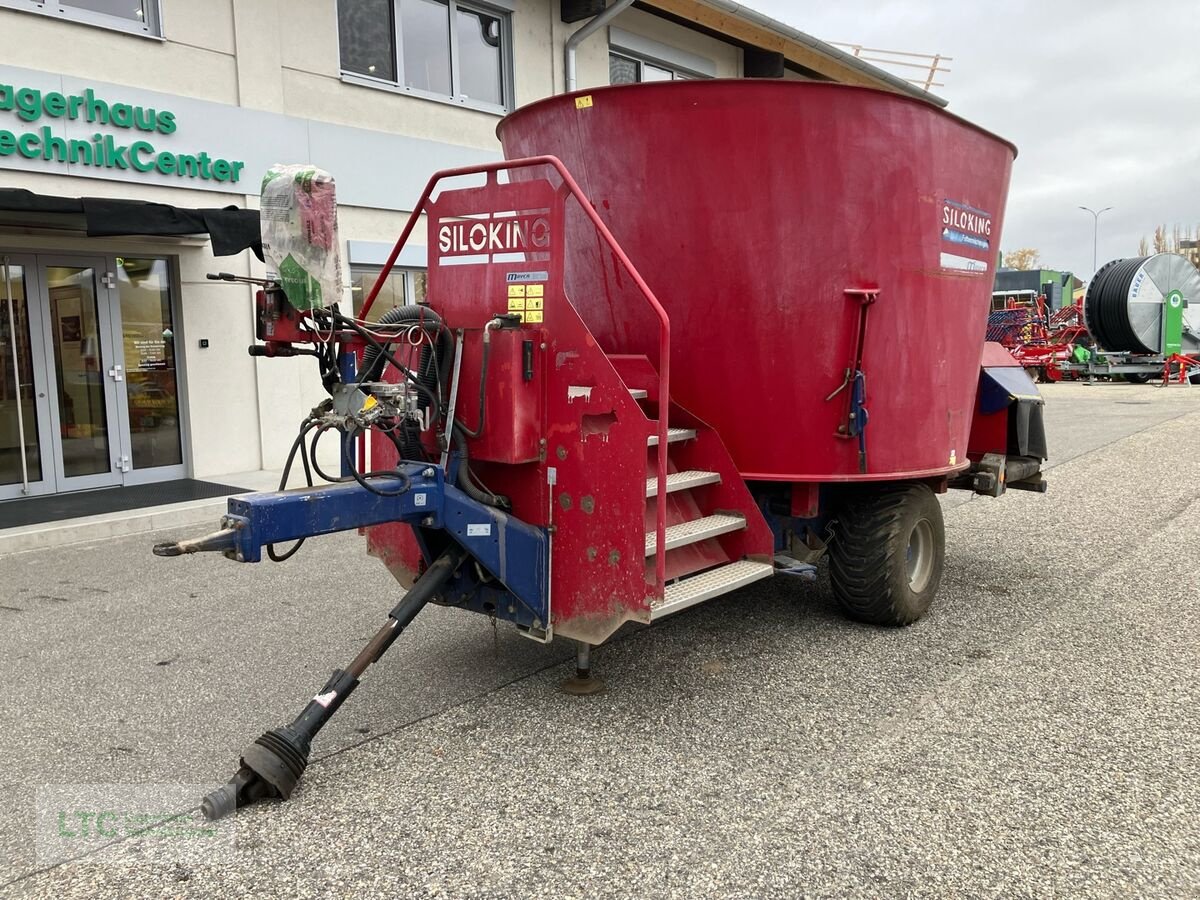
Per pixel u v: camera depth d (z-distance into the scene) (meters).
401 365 3.66
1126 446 12.73
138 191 8.58
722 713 3.91
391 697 4.12
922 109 4.59
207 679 4.38
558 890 2.66
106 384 8.99
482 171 3.96
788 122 4.37
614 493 3.66
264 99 9.52
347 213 10.38
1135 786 3.24
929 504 5.07
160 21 8.69
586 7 12.59
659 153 4.51
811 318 4.53
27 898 2.65
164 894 2.67
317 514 3.31
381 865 2.80
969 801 3.15
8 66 7.69
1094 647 4.72
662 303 4.69
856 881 2.69
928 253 4.73
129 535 7.56
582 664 4.15
